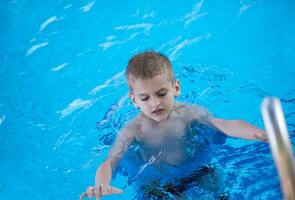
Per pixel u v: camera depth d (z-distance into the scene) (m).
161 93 2.52
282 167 1.06
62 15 4.41
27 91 3.74
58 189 2.93
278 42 3.74
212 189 2.51
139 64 2.55
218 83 3.40
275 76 3.43
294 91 3.26
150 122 2.76
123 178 2.71
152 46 3.89
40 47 4.12
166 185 2.56
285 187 1.07
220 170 2.59
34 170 3.10
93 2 4.50
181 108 2.80
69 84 3.72
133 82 2.55
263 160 2.64
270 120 1.06
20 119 3.51
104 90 3.57
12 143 3.33
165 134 2.73
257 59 3.61
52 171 3.05
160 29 4.06
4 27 4.39
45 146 3.25
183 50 3.79
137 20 4.21
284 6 4.11
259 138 2.47
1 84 3.84
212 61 3.64
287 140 1.06
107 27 4.20
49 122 3.43
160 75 2.51
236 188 2.49
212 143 2.72
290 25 3.88
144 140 2.75
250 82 3.39
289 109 3.06
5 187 3.01
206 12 4.16
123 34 4.08
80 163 3.05
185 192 2.52
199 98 3.26
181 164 2.65
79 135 3.24
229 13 4.12
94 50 3.99
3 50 4.16
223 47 3.77
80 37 4.14
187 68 3.58
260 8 4.12
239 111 3.12
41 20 4.40
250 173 2.56
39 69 3.92
